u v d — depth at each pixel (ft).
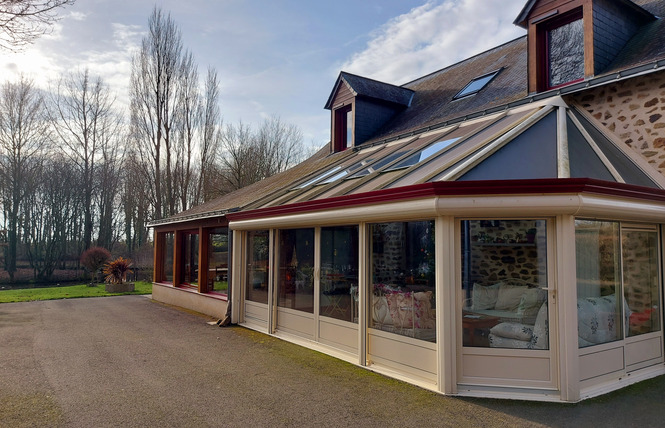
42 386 16.69
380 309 18.83
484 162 16.83
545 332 15.11
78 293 55.31
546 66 25.05
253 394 15.76
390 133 35.45
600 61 22.47
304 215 22.27
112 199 93.71
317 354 21.63
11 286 81.82
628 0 23.67
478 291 15.51
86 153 90.12
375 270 19.13
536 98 22.61
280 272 26.48
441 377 15.38
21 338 25.89
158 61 75.87
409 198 15.94
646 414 13.52
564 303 14.65
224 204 39.75
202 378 17.72
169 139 77.30
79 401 15.03
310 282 23.75
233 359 20.75
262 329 27.81
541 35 25.32
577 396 14.53
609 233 16.92
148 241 87.35
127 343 24.43
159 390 16.24
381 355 18.72
